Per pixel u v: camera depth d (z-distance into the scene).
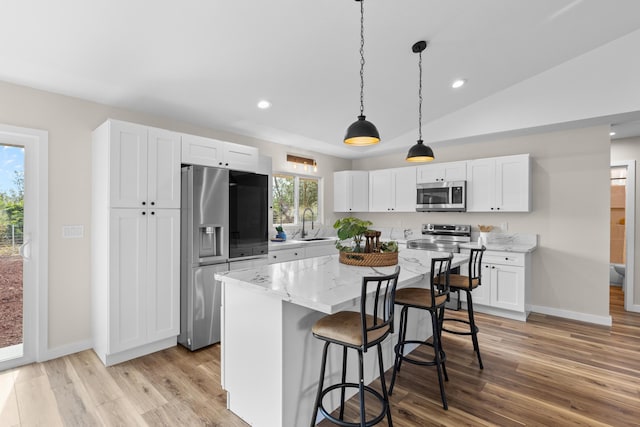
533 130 3.81
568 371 2.49
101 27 2.03
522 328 3.43
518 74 3.52
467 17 2.49
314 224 5.37
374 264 2.34
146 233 2.72
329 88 3.24
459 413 1.97
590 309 3.64
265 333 1.77
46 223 2.64
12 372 2.44
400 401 2.10
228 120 3.66
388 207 5.14
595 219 3.62
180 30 2.16
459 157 4.62
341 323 1.66
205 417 1.93
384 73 3.11
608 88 3.19
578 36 2.98
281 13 2.16
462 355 2.78
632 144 4.12
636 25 2.93
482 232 4.34
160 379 2.35
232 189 3.22
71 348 2.75
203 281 2.95
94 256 2.80
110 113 3.06
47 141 2.66
